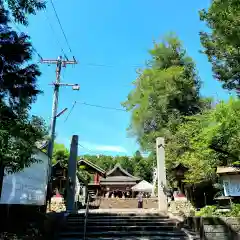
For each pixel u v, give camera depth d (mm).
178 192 19797
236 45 8383
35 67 6457
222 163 10750
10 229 8500
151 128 29297
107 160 65125
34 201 11391
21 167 6055
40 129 6523
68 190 16562
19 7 5902
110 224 12484
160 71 28891
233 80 9484
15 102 6301
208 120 9680
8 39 6020
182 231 11727
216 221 11305
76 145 17797
